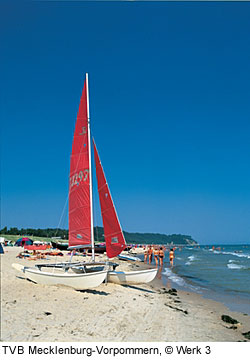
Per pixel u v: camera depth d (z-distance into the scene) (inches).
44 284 554.9
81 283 530.0
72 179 648.4
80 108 656.4
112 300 488.7
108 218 625.3
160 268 1305.4
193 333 357.7
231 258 2319.1
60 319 351.3
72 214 635.5
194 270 1238.3
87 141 633.0
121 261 1609.3
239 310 510.9
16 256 1156.5
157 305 498.3
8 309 372.8
